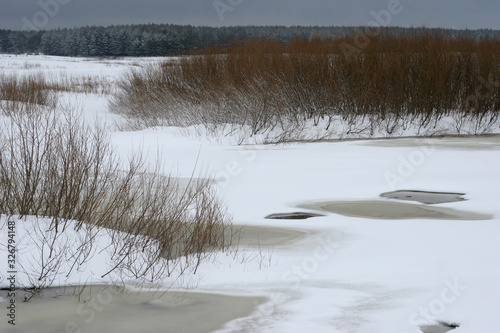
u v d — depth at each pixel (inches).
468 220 377.1
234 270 275.3
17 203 297.3
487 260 274.5
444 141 789.2
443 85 911.7
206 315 220.7
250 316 219.3
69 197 299.9
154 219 302.4
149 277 264.2
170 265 281.3
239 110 836.6
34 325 210.7
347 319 212.8
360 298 233.1
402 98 901.2
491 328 198.1
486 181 511.5
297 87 909.8
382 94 896.9
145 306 230.8
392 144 762.2
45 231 278.2
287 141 794.2
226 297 240.1
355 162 612.4
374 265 275.6
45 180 303.7
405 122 894.4
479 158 632.4
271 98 855.1
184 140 775.1
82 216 298.8
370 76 917.8
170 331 206.8
